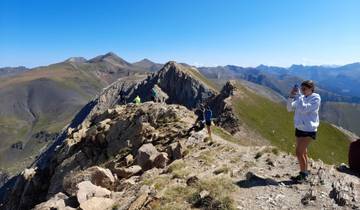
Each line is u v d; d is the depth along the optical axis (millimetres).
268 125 91000
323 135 106062
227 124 86562
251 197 13820
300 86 14406
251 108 100875
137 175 25953
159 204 14523
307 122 14102
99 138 50562
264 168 17609
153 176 21203
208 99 118750
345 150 100625
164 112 46469
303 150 14477
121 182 23094
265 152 21406
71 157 51656
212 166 20234
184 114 45594
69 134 65562
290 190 14211
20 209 52719
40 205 20344
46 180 55375
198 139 32562
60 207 18328
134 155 39344
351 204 12570
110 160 42594
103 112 63344
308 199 13172
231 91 107688
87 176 23172
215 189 14258
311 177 15039
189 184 16031
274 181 15125
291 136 90938
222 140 33781
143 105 54906
